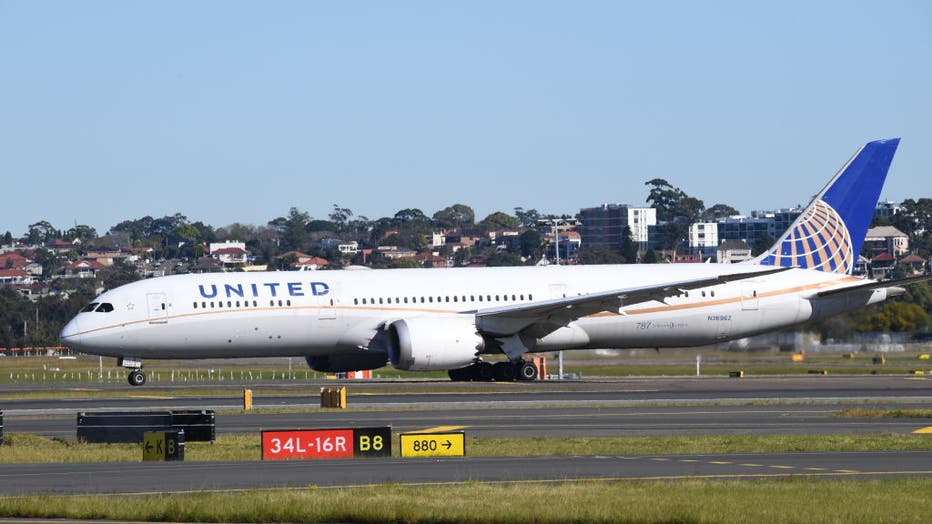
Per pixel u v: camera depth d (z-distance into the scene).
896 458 104.75
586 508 76.50
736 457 106.50
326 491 84.31
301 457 109.81
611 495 81.75
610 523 73.56
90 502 79.06
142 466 103.25
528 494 82.38
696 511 74.94
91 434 126.00
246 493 83.62
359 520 75.69
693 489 84.12
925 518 73.31
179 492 85.56
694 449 112.94
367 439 111.06
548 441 120.75
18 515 76.56
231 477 94.56
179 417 124.25
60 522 74.38
